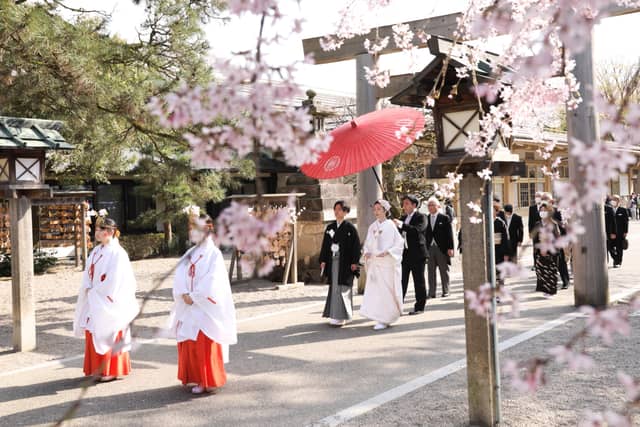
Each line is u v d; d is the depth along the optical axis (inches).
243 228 72.7
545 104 135.8
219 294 209.2
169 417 188.1
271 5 73.9
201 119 75.1
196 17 417.7
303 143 75.8
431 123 649.0
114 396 211.0
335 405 193.6
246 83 76.5
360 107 412.2
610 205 520.7
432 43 159.5
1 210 616.4
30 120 286.2
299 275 506.6
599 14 71.6
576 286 340.8
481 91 129.0
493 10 82.8
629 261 573.9
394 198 676.1
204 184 515.8
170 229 759.7
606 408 178.7
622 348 247.6
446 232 399.5
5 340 310.8
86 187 768.9
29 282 289.6
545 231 77.7
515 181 967.0
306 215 501.7
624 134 60.9
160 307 399.2
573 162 286.8
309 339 292.2
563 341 261.7
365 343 278.8
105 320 225.5
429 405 188.4
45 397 212.5
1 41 320.8
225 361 215.5
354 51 408.5
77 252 670.5
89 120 360.8
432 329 302.7
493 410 166.4
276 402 199.0
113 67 422.6
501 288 85.0
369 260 314.2
